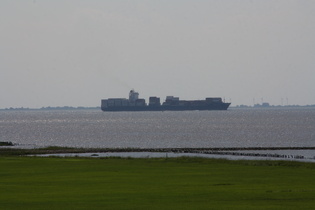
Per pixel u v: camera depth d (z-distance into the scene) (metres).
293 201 156.00
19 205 150.12
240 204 151.12
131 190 180.00
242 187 187.25
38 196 166.50
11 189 183.00
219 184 196.50
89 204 151.62
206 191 176.88
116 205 149.88
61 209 143.88
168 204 151.38
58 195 168.62
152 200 158.38
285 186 190.25
